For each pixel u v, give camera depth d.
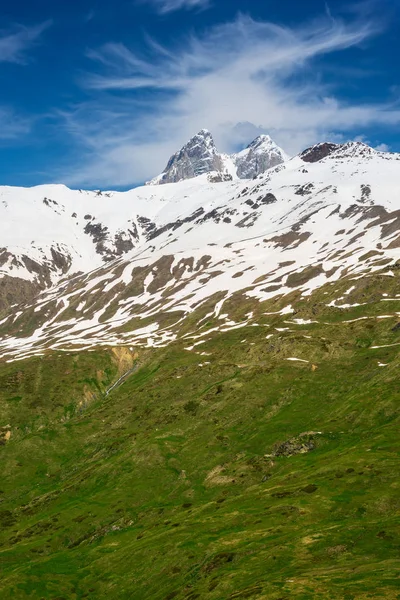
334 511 95.38
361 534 83.25
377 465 108.94
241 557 88.12
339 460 118.56
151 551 106.31
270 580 74.31
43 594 106.12
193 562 94.38
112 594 98.25
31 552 133.00
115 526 136.25
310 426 155.00
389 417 140.50
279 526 95.44
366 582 65.94
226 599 73.25
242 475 137.12
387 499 94.06
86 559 120.25
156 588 92.81
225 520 107.19
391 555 75.06
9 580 114.69
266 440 155.12
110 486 161.50
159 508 137.75
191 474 151.25
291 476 121.69
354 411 150.50
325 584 68.12
